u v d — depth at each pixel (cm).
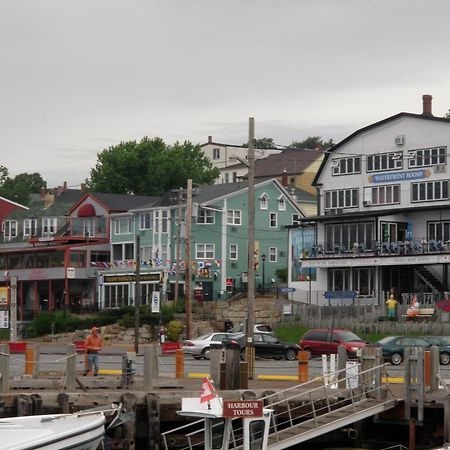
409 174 9588
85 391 3862
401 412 3869
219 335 6719
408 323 8100
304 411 3906
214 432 3119
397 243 9294
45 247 11944
